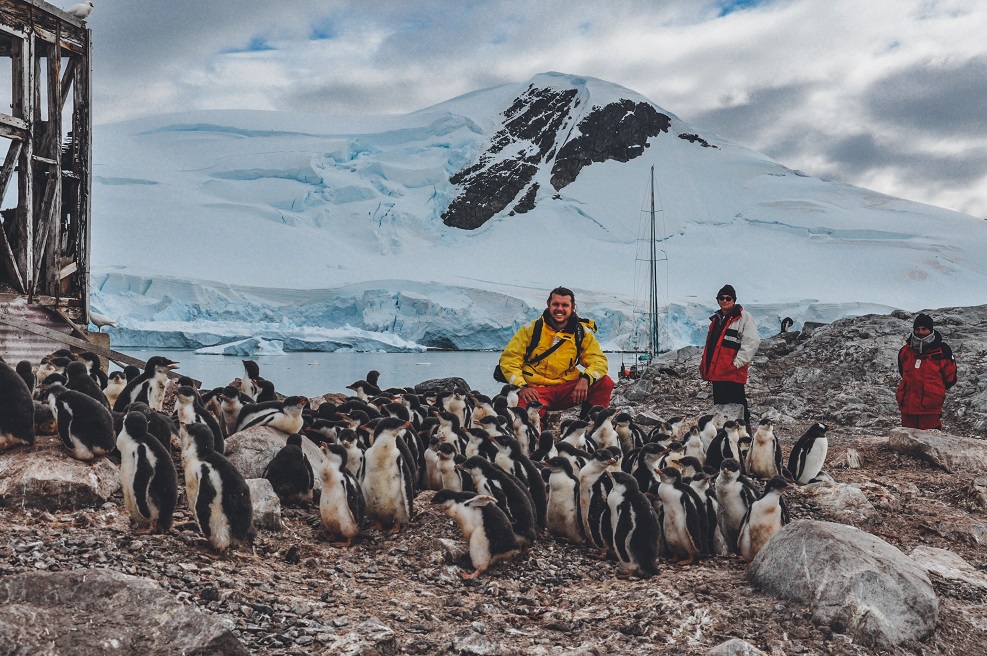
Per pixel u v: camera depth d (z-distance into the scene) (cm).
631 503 696
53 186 1550
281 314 12281
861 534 651
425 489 902
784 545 636
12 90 1484
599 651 532
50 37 1537
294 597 572
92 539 612
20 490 675
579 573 700
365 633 524
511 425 1047
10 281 1496
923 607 587
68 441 736
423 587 636
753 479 1044
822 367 2027
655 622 577
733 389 1310
